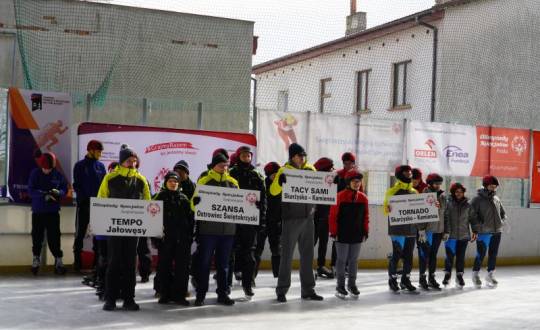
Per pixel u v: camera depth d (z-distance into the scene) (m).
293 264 13.49
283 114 13.11
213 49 16.42
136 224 8.55
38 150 11.62
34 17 15.26
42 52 15.29
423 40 20.61
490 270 11.76
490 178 11.76
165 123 13.27
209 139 12.69
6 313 8.19
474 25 20.59
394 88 21.52
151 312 8.45
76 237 11.57
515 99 20.89
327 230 12.25
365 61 21.97
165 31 16.11
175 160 12.50
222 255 9.09
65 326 7.51
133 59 15.88
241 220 9.06
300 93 20.00
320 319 8.30
